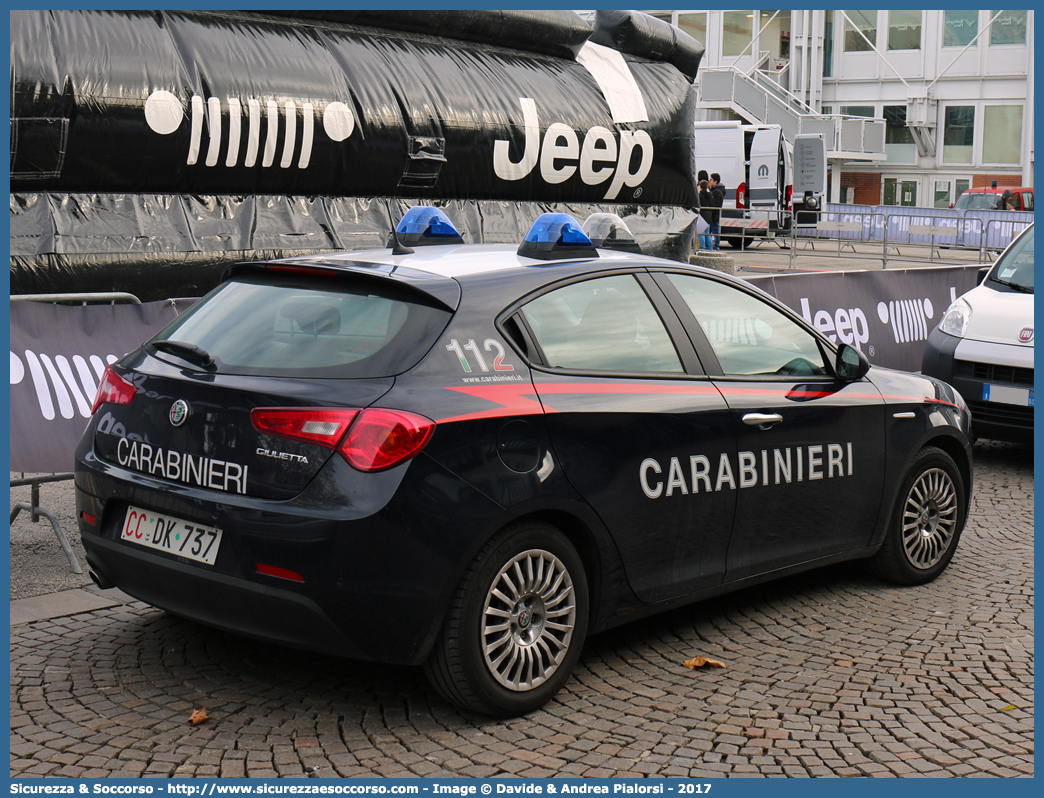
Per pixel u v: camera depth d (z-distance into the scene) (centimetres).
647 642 439
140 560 360
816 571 539
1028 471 788
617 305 412
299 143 990
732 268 1583
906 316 1093
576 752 342
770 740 354
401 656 338
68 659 404
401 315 359
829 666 417
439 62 1143
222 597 342
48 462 533
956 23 3816
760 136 2834
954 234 2717
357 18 1100
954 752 348
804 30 3853
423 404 337
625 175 1320
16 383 530
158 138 898
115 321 578
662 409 401
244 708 367
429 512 332
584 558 388
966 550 582
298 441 331
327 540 323
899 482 502
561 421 368
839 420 471
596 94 1293
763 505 439
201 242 933
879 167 4022
